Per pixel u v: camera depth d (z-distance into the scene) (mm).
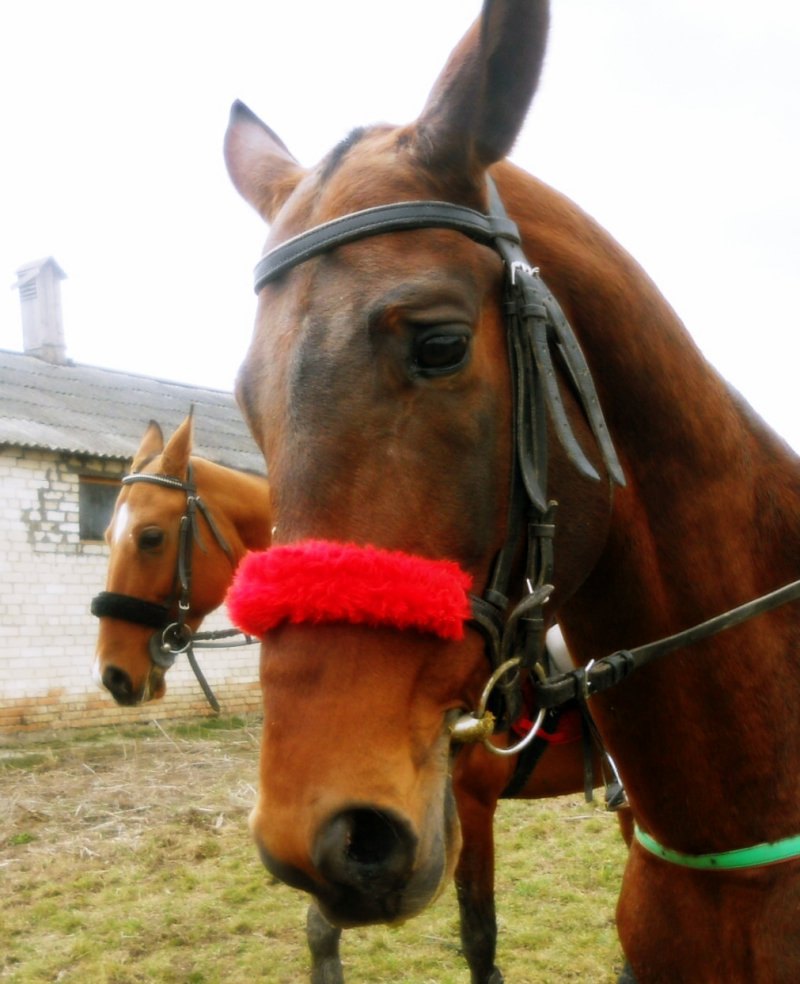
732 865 1581
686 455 1570
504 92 1265
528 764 3027
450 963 3955
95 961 3979
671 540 1578
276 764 1118
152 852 5426
